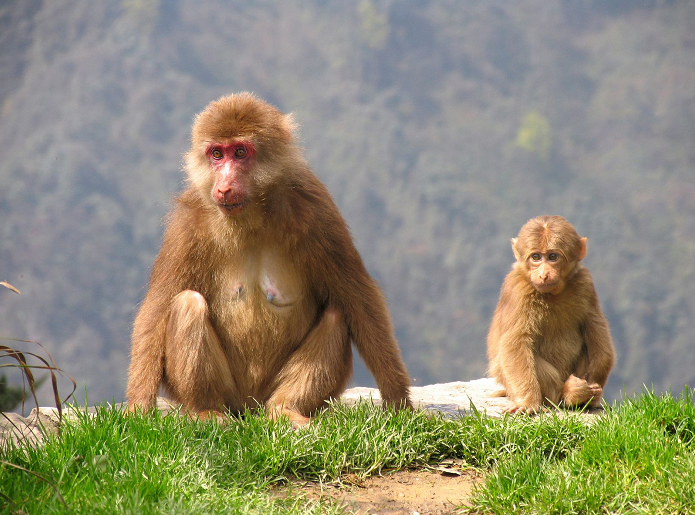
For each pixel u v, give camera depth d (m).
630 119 120.88
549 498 5.18
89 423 5.88
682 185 110.38
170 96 118.75
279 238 6.95
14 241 97.56
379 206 108.75
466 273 101.88
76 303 94.19
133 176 108.88
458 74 131.62
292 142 7.16
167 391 7.15
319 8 143.38
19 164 107.06
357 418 6.35
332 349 7.00
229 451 5.78
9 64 127.00
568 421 6.34
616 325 90.50
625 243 100.81
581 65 136.75
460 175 111.31
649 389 6.61
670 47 135.00
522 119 124.56
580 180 115.12
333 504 5.30
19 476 5.12
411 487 5.71
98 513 4.70
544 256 7.83
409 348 96.00
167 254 7.06
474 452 6.13
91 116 114.00
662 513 5.05
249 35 136.00
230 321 7.08
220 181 6.72
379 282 7.52
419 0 144.50
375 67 130.62
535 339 8.11
